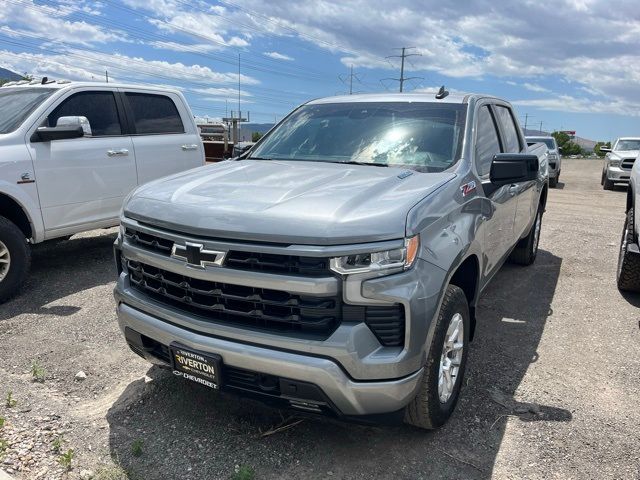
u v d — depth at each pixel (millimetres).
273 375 2461
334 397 2408
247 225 2465
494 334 4418
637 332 4516
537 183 5707
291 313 2447
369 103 4270
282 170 3340
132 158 6316
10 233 4891
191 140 7172
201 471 2654
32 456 2725
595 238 8430
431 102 4074
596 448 2879
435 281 2555
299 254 2355
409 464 2723
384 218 2438
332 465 2711
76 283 5539
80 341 4129
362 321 2406
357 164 3568
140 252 2875
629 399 3402
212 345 2557
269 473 2646
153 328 2801
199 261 2557
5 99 5910
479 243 3289
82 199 5777
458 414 3180
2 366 3705
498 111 4730
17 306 4859
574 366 3857
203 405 3244
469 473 2662
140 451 2781
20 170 5137
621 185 17391
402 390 2457
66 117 5453
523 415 3184
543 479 2627
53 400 3283
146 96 6676
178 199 2822
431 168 3396
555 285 5797
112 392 3396
